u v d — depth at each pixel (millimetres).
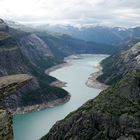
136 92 174625
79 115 175500
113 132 158875
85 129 165750
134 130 157500
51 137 180250
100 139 158000
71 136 168625
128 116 161000
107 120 162750
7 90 20281
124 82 181250
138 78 179375
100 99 180000
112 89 184375
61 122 185250
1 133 19453
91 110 171000
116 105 169625
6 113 20453
